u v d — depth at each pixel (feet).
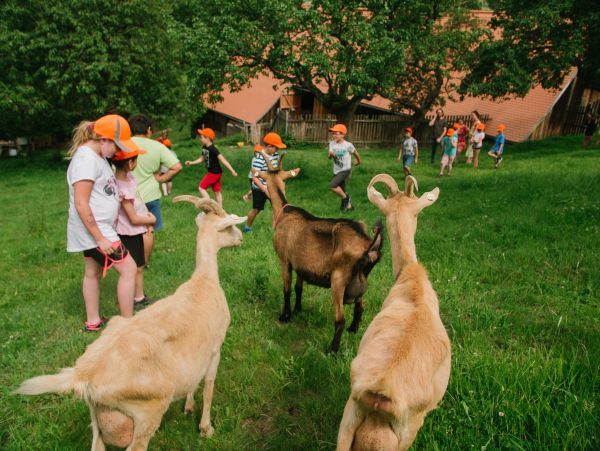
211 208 12.35
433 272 19.63
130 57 59.16
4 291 20.25
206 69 47.52
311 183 44.19
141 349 8.96
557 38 59.67
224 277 20.48
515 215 26.05
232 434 11.33
